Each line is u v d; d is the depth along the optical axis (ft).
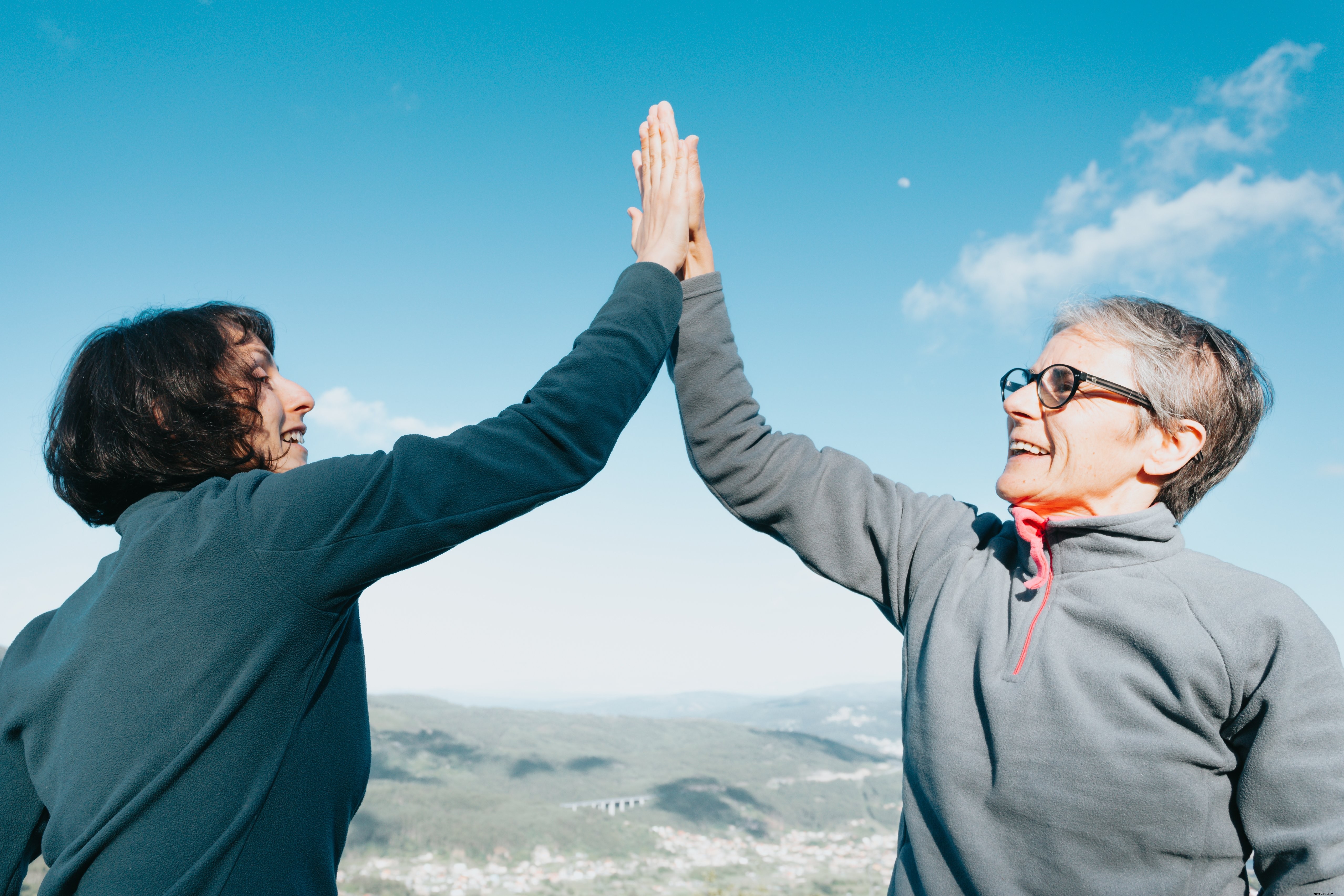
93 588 3.50
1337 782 3.48
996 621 4.42
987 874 3.95
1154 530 4.23
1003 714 4.08
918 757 4.37
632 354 4.12
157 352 3.68
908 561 5.14
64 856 2.96
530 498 3.64
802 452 5.56
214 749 3.07
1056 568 4.44
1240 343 4.60
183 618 3.12
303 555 3.17
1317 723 3.59
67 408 3.76
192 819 2.99
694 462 5.68
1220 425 4.45
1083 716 3.90
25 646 3.72
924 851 4.29
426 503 3.32
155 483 3.74
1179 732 3.82
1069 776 3.84
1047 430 4.59
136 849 2.92
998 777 4.02
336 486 3.25
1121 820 3.75
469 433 3.57
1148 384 4.36
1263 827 3.66
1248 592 3.95
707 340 5.52
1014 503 4.73
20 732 3.41
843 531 5.35
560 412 3.71
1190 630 3.86
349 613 3.63
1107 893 3.73
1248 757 3.73
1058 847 3.83
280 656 3.20
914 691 4.56
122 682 3.07
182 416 3.67
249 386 3.90
